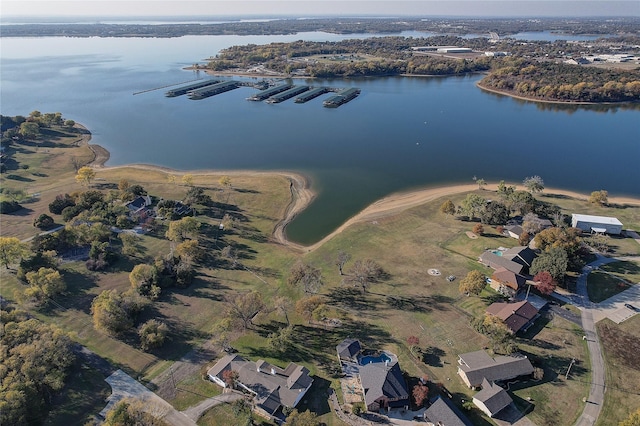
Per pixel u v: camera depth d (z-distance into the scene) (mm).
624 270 110938
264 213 148750
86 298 104625
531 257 111562
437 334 91938
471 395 77250
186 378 82688
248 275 114500
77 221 131250
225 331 89562
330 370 83750
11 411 69312
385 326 94750
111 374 83312
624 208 145875
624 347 87062
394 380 76812
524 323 90812
